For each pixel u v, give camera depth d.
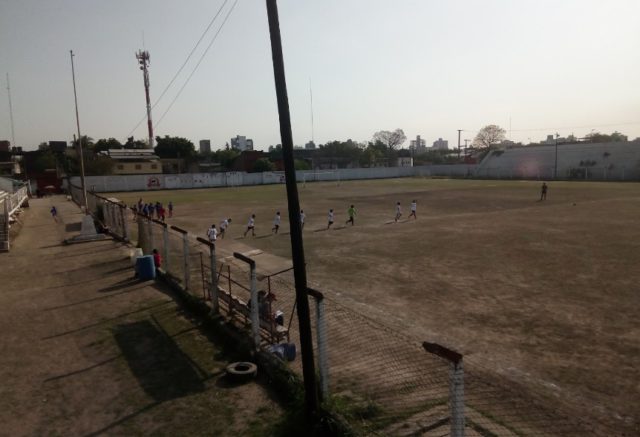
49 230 30.55
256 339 9.05
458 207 38.12
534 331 9.93
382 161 127.50
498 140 139.25
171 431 6.73
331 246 21.72
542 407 6.71
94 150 109.56
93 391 8.05
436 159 136.50
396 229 26.77
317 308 6.74
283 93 6.75
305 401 6.78
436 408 6.70
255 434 6.57
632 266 15.90
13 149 95.75
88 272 17.41
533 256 17.94
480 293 12.98
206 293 13.38
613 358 8.48
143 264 15.84
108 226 29.25
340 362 8.43
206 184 81.56
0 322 11.90
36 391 8.11
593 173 80.06
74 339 10.55
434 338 9.59
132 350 9.83
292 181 6.73
